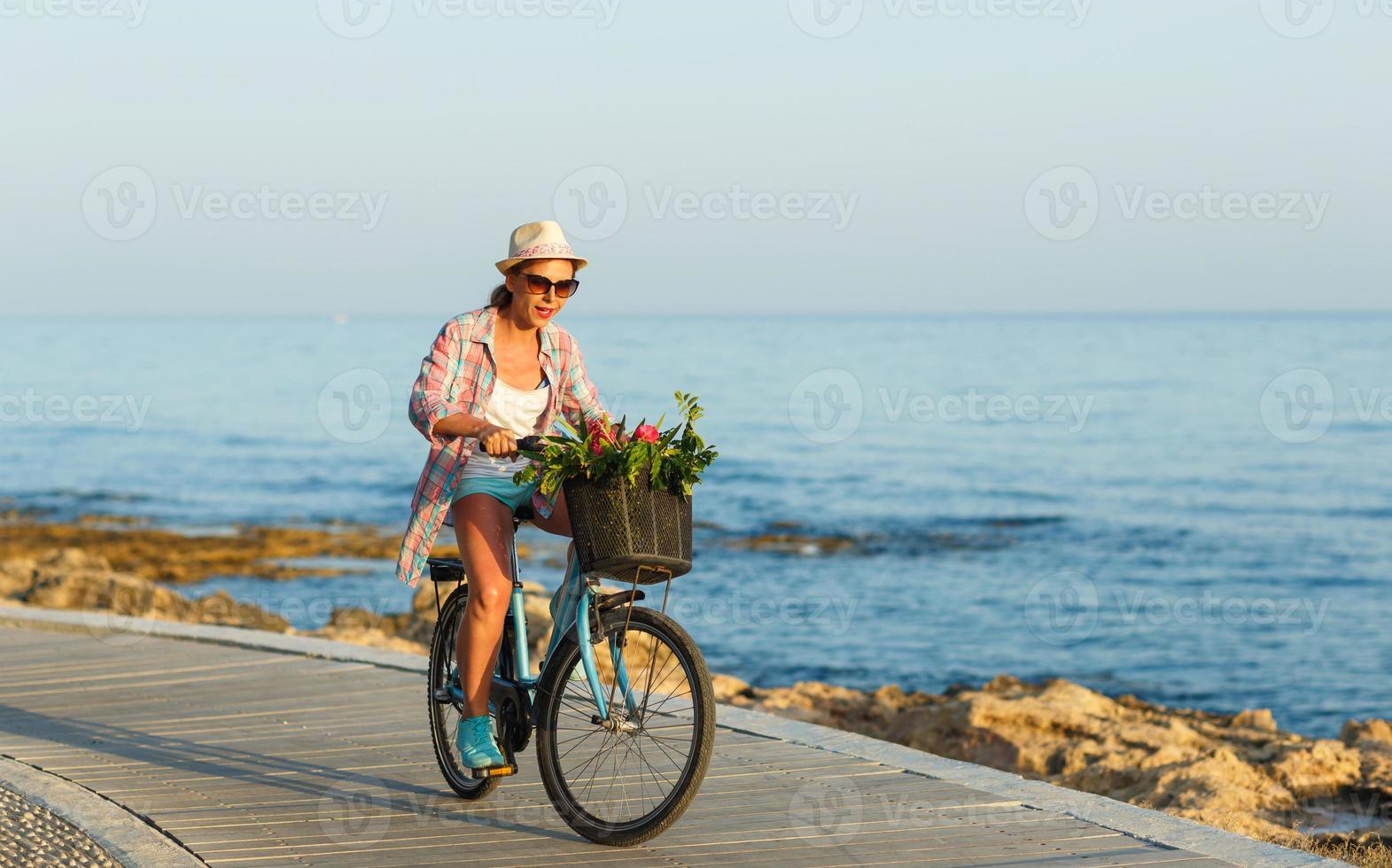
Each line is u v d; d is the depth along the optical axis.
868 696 22.25
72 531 59.81
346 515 68.12
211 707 13.77
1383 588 53.53
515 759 10.87
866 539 62.91
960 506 75.88
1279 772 14.86
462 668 9.57
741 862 8.84
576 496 8.80
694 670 9.05
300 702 13.93
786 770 11.16
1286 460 99.69
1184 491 83.44
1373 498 80.38
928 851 9.02
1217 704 34.06
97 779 10.92
